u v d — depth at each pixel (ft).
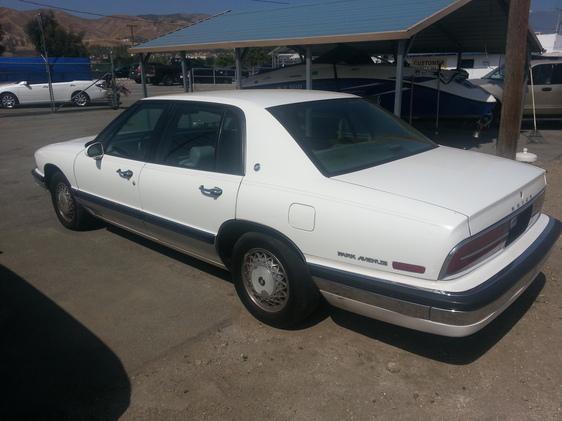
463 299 8.86
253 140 11.80
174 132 13.99
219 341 11.68
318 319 12.48
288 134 11.40
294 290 11.16
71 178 17.79
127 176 15.01
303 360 10.89
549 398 9.54
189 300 13.62
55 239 18.52
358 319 12.44
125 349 11.46
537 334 11.59
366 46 44.14
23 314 13.12
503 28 38.93
